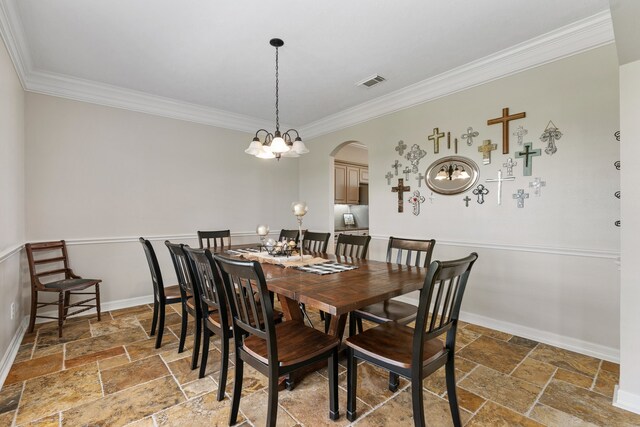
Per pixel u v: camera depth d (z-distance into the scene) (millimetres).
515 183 2660
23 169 2869
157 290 2672
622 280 1679
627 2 1192
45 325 2924
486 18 2172
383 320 1947
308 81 3213
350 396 1573
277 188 4926
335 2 2000
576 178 2346
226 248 3162
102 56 2686
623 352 1682
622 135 1664
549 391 1837
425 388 1877
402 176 3545
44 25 2225
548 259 2490
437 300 1334
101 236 3375
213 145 4230
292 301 2068
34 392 1836
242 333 1652
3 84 2154
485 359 2232
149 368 2117
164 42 2467
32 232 2975
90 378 1989
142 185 3648
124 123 3525
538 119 2529
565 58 2391
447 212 3135
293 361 1419
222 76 3092
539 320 2541
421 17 2158
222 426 1551
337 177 5566
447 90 3092
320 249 3236
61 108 3139
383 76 3094
